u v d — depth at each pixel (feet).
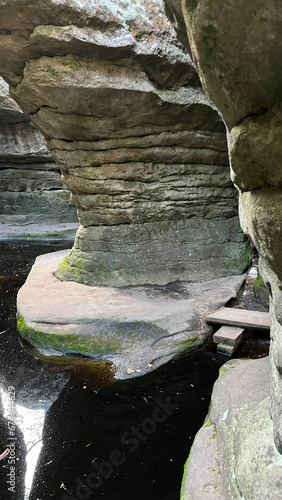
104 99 16.07
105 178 18.83
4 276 26.76
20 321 16.40
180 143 18.80
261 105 4.29
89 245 20.26
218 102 4.53
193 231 20.65
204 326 15.61
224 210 21.13
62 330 15.12
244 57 3.96
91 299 17.65
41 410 11.68
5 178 46.47
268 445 6.79
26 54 14.85
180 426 10.80
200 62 4.23
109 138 17.89
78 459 9.70
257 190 4.88
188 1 3.83
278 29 3.68
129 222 19.85
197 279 19.99
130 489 8.73
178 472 9.21
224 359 14.06
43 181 46.44
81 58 14.96
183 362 14.02
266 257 5.20
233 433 8.16
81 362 14.24
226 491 7.02
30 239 40.24
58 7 13.29
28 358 14.73
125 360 14.05
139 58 15.66
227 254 21.02
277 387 6.61
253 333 15.71
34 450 10.05
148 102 16.66
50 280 20.79
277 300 5.81
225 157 20.26
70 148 18.52
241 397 9.27
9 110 37.32
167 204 19.85
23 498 8.55
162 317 15.39
